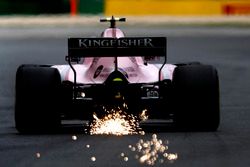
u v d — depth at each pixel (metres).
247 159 18.05
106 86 21.88
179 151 19.14
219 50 66.81
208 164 17.42
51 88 22.27
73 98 22.55
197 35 89.75
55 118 22.39
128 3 114.56
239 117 26.69
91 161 17.81
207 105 22.23
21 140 21.31
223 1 112.25
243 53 63.22
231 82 40.66
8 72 46.66
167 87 22.64
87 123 24.86
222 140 20.98
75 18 114.50
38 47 71.19
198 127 22.61
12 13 118.75
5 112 28.98
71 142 20.75
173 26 105.69
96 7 115.81
